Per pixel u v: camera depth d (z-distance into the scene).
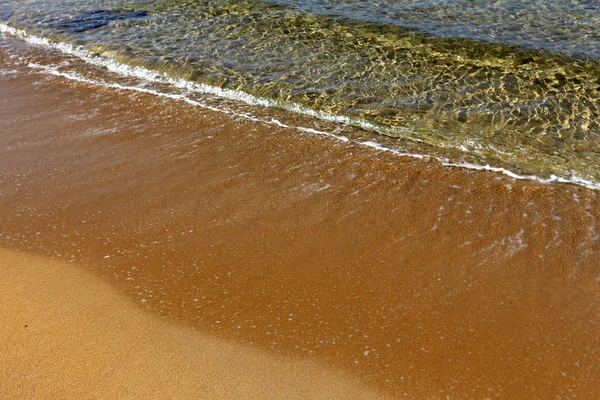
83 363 3.92
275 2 12.52
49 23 11.79
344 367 3.93
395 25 11.05
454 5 12.29
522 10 11.88
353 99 8.34
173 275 4.82
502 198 5.95
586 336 4.19
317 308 4.46
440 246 5.21
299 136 7.34
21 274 4.82
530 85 8.63
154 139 7.22
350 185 6.20
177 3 12.79
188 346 4.09
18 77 9.27
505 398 3.70
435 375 3.87
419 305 4.50
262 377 3.84
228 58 9.77
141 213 5.69
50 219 5.58
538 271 4.89
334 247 5.20
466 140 7.20
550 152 6.89
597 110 7.86
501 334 4.22
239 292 4.64
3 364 3.89
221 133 7.39
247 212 5.72
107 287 4.68
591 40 10.26
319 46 10.19
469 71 9.15
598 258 5.04
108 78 9.27
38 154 6.82
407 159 6.77
